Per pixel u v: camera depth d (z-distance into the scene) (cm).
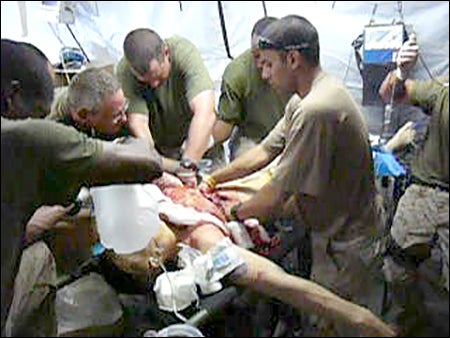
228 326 123
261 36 126
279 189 129
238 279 126
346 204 125
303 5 132
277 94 133
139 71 135
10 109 111
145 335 114
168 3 144
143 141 124
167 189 139
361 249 124
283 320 123
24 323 122
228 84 138
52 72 123
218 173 142
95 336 123
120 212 129
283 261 129
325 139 122
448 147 121
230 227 134
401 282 123
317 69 125
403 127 126
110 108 127
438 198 122
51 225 129
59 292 127
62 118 126
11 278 117
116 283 130
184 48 142
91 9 149
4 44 112
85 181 113
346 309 122
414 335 121
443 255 121
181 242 133
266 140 139
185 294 125
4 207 109
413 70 125
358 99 126
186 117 140
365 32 126
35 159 108
